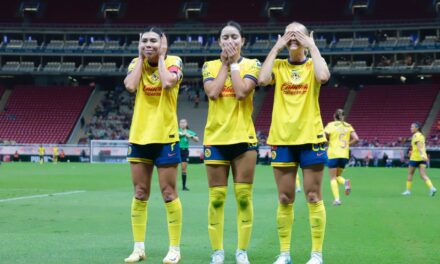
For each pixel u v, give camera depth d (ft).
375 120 325.42
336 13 365.81
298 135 41.86
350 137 96.63
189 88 380.58
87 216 74.90
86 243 53.21
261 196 108.06
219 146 43.47
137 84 44.91
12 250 49.24
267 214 79.00
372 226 67.00
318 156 41.91
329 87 354.13
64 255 47.03
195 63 377.09
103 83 395.75
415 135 113.29
